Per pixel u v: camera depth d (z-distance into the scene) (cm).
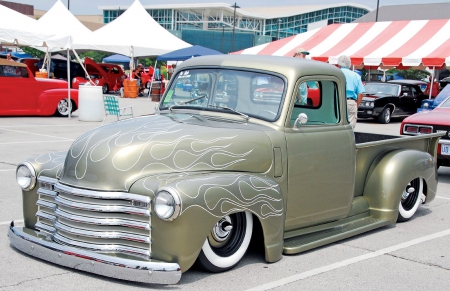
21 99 1566
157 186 378
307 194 484
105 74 3028
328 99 516
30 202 452
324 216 510
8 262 429
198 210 376
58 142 1128
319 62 520
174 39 2683
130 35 2559
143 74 3206
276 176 452
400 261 484
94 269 383
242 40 8306
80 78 2853
